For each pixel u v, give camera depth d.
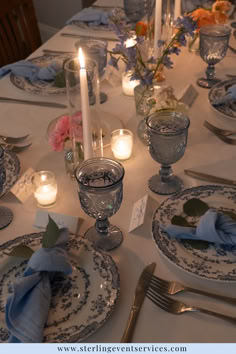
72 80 1.00
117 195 0.76
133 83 1.33
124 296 0.74
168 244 0.80
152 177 1.00
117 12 1.81
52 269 0.71
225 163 1.04
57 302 0.71
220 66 1.54
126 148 1.05
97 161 0.81
